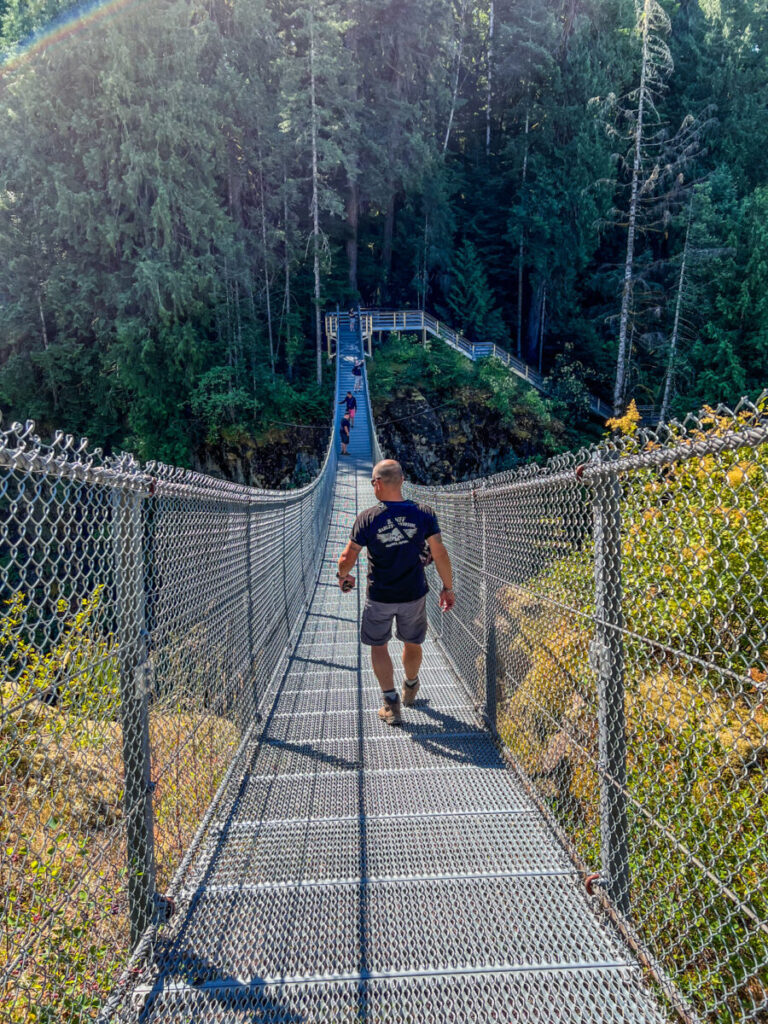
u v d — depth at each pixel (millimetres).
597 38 37594
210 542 3330
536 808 3172
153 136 26109
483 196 39656
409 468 30312
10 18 29188
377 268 39062
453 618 5820
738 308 31078
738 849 2158
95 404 28484
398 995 2014
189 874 2645
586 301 39844
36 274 27125
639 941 2191
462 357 33844
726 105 38125
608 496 2309
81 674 1813
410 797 3328
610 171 35438
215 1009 1973
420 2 34000
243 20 29844
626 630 2223
